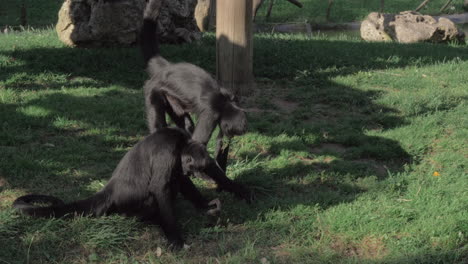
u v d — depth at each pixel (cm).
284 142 768
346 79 1104
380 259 477
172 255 484
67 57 1131
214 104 578
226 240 509
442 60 1340
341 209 563
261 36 1639
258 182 621
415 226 533
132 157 524
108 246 489
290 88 1058
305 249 492
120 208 525
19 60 1096
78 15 1262
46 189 591
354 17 2777
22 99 877
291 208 570
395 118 883
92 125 791
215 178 570
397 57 1299
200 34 1466
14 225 501
